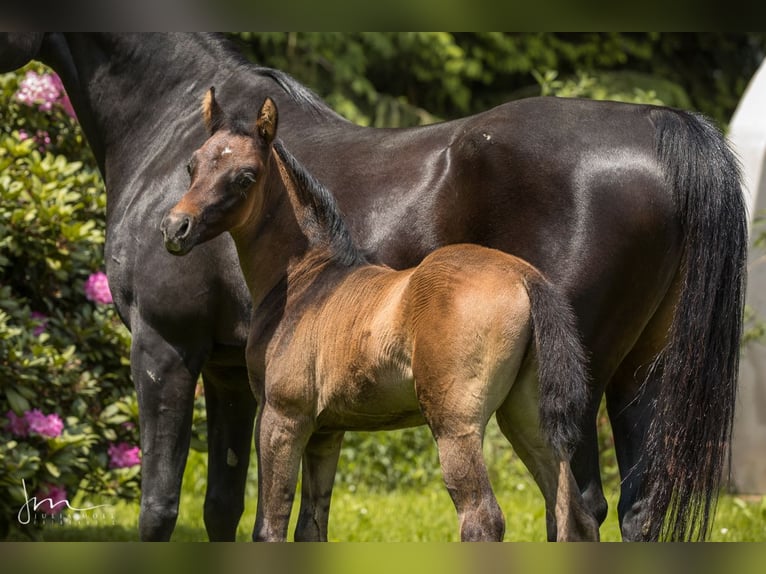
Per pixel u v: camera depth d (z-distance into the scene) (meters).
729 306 7.55
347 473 16.45
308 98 8.93
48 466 10.82
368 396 6.88
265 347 7.57
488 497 6.29
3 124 12.38
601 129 7.77
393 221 7.91
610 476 15.81
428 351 6.37
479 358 6.32
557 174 7.63
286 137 8.72
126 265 8.80
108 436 11.66
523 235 7.65
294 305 7.50
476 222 7.77
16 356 10.64
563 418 6.28
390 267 7.88
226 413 9.27
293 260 7.61
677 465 7.36
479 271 6.49
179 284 8.50
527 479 16.16
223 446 9.30
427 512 13.94
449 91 26.09
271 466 7.34
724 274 7.57
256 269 7.74
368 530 12.59
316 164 8.41
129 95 9.32
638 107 7.95
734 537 11.89
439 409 6.35
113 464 11.87
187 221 7.04
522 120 7.84
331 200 7.58
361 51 24.47
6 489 10.88
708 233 7.55
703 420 7.41
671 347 7.52
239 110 8.98
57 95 12.22
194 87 9.20
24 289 11.90
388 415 6.99
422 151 8.05
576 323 7.45
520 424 6.62
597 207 7.57
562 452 6.34
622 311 7.64
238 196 7.24
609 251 7.54
